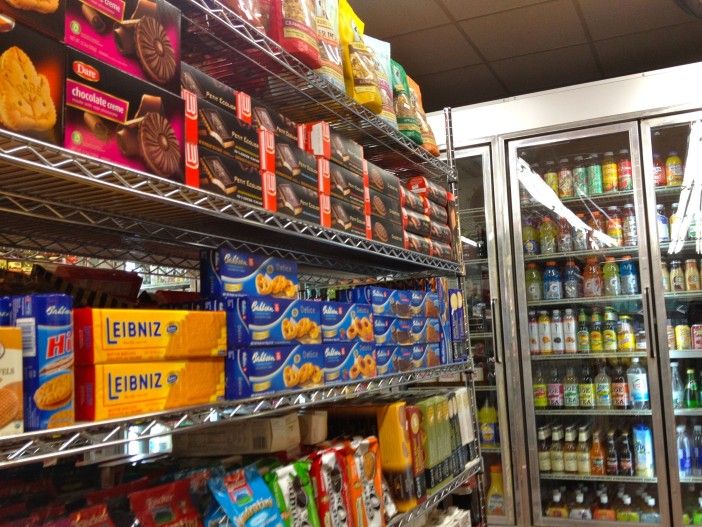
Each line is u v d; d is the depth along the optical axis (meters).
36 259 1.64
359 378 1.67
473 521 2.37
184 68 1.20
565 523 3.51
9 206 1.13
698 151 3.53
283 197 1.40
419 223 2.16
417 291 2.15
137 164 0.99
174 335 1.09
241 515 1.16
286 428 1.49
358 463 1.56
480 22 3.99
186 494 1.17
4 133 0.77
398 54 4.41
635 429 3.60
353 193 1.72
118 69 0.97
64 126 0.87
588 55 4.54
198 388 1.14
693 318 3.59
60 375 0.87
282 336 1.36
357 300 1.82
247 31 1.36
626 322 3.66
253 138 1.32
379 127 1.99
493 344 3.74
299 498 1.32
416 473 1.83
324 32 1.72
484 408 3.87
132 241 1.55
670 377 3.39
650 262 3.47
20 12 0.82
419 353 2.09
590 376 3.77
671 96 3.42
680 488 3.34
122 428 0.96
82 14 0.93
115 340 0.97
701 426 3.50
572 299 3.71
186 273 2.11
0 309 0.87
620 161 3.76
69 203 1.18
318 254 2.03
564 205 3.87
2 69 0.79
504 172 3.71
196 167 1.13
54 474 1.23
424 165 2.51
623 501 3.59
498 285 3.72
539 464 3.71
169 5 1.10
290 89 1.71
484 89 5.11
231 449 1.46
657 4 3.83
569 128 3.60
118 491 1.11
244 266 1.31
